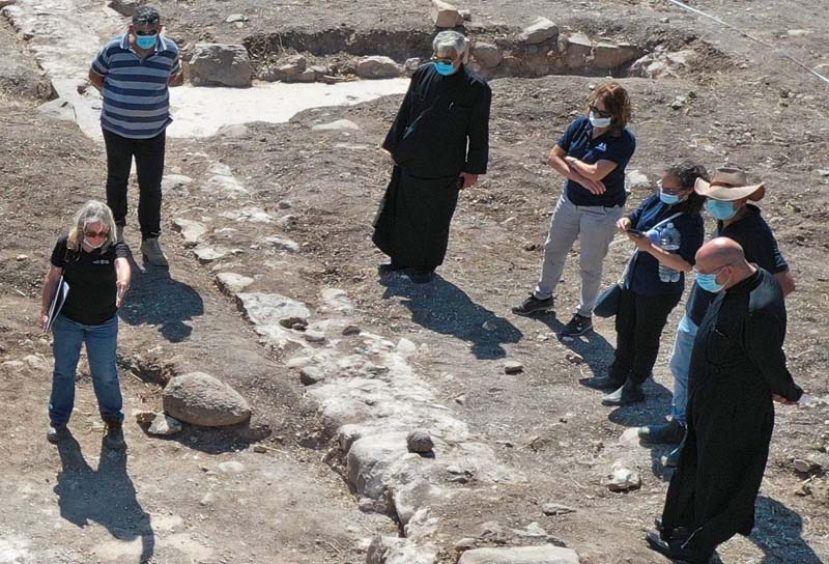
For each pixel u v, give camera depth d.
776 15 18.00
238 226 10.45
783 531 6.58
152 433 7.51
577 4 18.19
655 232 7.30
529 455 7.39
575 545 6.05
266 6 16.89
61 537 6.32
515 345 8.89
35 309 8.83
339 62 16.14
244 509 6.78
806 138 13.52
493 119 13.71
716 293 6.49
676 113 14.18
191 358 8.20
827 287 9.98
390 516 6.78
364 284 9.70
